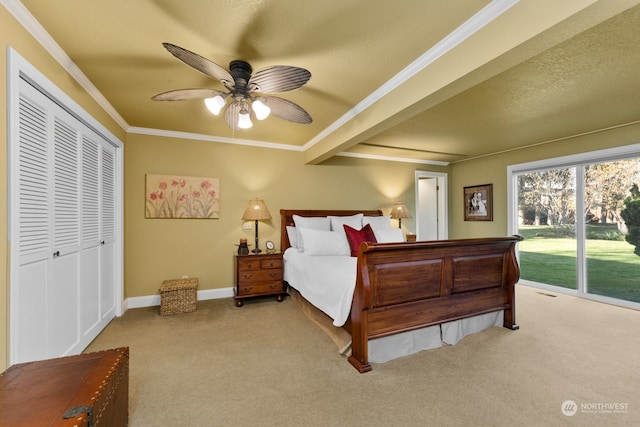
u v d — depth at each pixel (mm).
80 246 2283
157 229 3586
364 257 2021
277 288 3693
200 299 3762
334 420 1538
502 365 2086
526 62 1974
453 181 5691
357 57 1949
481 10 1511
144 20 1587
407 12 1521
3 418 921
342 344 2326
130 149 3457
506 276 2752
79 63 2023
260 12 1523
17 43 1484
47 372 1205
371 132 2740
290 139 3998
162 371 2021
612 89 2412
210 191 3822
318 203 4535
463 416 1562
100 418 1071
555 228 4160
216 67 1618
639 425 1488
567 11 1201
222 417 1557
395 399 1710
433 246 2236
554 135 3797
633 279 3400
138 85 2361
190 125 3387
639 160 3355
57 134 1951
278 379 1923
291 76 1680
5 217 1394
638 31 1626
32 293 1665
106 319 2863
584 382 1870
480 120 3211
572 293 3906
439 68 1856
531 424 1500
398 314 2178
